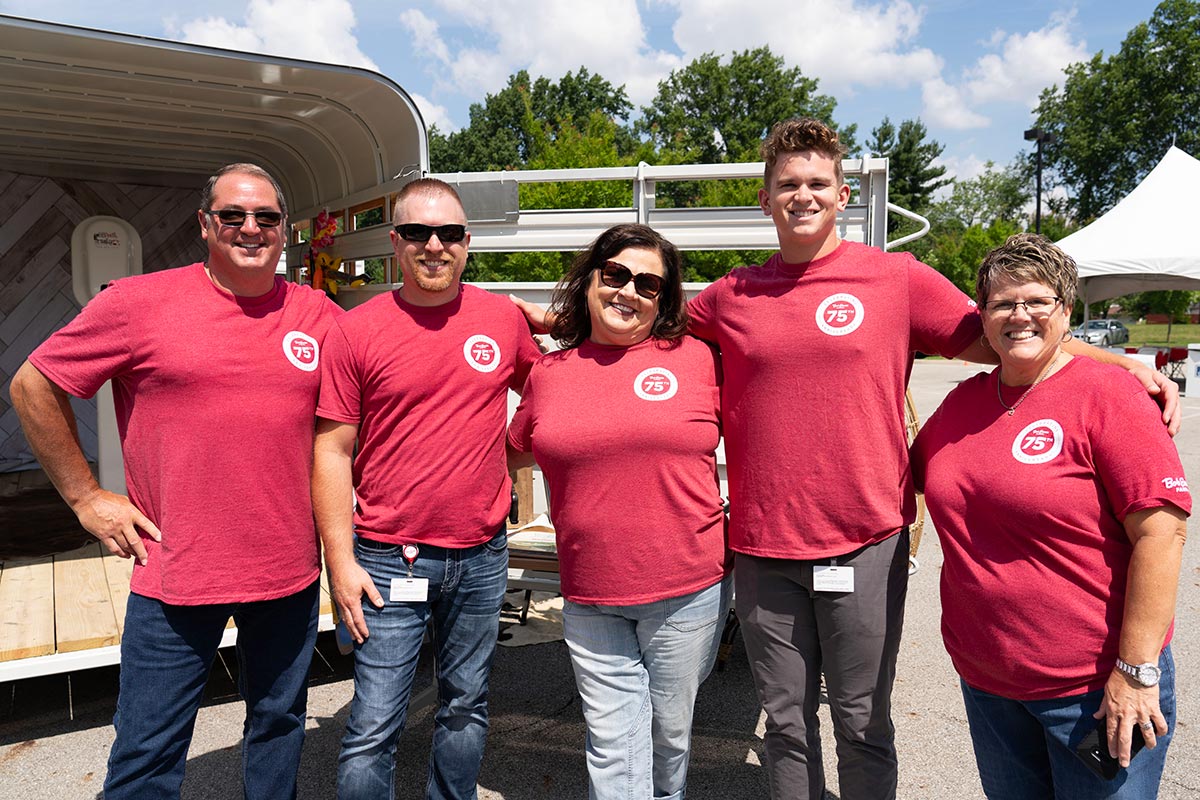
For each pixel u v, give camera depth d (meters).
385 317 2.22
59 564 4.33
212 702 3.59
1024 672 1.80
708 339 2.39
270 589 2.13
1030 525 1.78
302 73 3.72
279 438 2.11
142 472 2.09
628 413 2.14
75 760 3.09
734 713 3.46
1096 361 1.87
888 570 2.13
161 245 7.13
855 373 2.08
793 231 2.11
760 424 2.15
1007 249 1.82
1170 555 1.65
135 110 4.43
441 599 2.31
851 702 2.18
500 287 3.86
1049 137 22.20
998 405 1.91
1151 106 42.19
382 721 2.20
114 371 2.05
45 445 2.05
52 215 6.83
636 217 3.79
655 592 2.16
